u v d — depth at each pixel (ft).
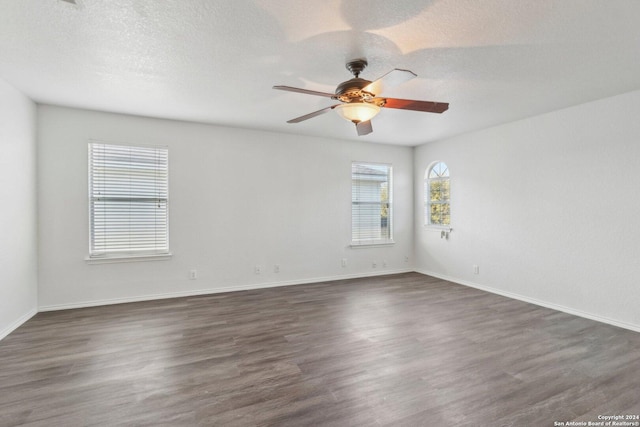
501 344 9.18
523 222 13.55
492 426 5.73
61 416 5.97
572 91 10.27
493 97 10.82
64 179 12.10
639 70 8.71
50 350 8.74
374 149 18.37
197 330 10.19
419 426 5.74
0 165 9.39
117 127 12.78
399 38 7.12
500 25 6.61
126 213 13.09
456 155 16.66
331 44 7.41
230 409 6.21
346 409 6.22
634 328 10.22
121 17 6.33
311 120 13.66
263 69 8.71
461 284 16.37
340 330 10.20
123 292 13.03
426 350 8.78
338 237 17.43
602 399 6.53
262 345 9.09
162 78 9.30
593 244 11.27
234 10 6.09
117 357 8.35
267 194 15.65
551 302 12.55
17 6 5.93
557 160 12.30
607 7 5.98
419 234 19.25
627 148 10.37
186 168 13.98
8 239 9.84
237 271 15.08
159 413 6.09
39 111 11.70
